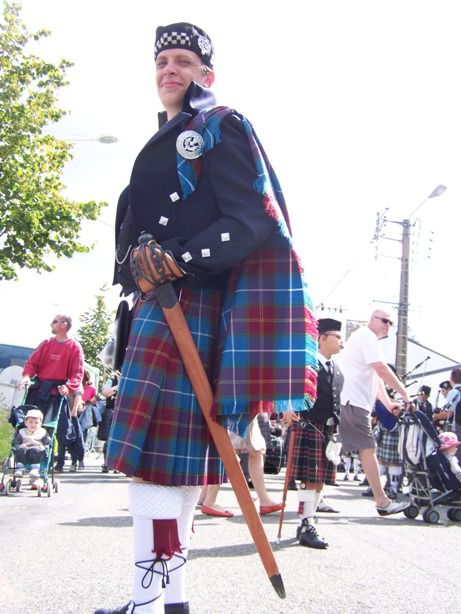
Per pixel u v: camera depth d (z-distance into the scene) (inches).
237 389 81.0
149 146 87.3
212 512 236.5
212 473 86.8
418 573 151.5
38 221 633.6
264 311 83.7
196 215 85.2
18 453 267.1
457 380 395.9
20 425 275.3
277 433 452.8
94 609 108.3
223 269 81.5
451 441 271.1
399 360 1040.8
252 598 121.6
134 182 87.7
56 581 125.9
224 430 81.3
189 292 85.9
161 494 82.1
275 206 82.8
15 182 633.0
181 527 91.0
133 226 90.9
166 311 82.7
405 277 1064.2
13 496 261.6
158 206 86.7
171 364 83.8
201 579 135.0
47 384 287.1
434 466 264.1
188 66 93.6
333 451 189.3
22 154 643.5
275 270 85.0
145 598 82.1
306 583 135.5
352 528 224.8
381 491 251.9
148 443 82.1
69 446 415.2
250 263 85.3
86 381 470.6
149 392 82.2
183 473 82.6
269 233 82.3
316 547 179.8
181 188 85.7
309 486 184.9
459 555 180.9
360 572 149.2
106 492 288.7
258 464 248.7
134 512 82.7
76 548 158.4
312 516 185.3
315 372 84.0
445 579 146.0
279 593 77.7
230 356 82.1
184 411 83.6
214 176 84.4
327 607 117.6
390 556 172.6
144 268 81.9
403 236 1079.6
